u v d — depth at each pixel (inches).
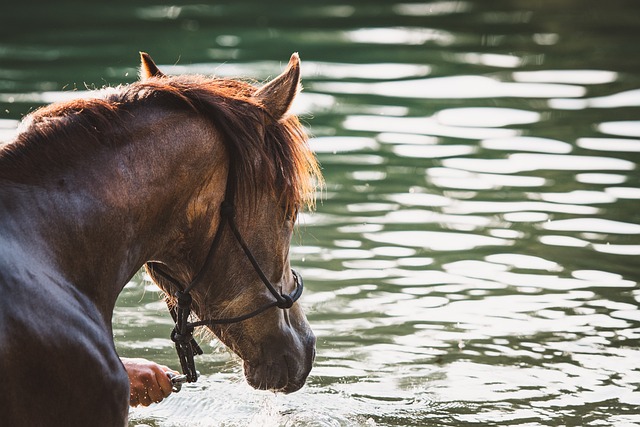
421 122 723.4
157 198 232.1
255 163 241.0
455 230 516.1
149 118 233.5
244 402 348.2
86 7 1266.0
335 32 1098.1
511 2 1302.9
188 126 236.1
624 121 714.8
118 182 225.5
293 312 267.7
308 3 1304.1
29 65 904.9
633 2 1272.1
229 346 262.4
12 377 198.7
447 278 457.4
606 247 489.1
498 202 554.3
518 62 934.4
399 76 877.8
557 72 886.4
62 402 207.5
